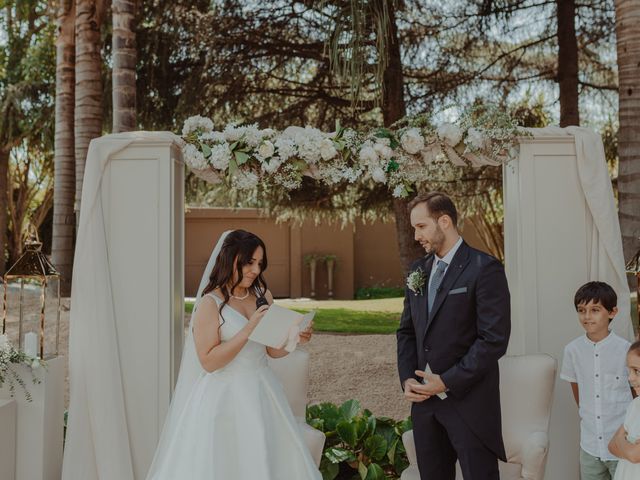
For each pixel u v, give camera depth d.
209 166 3.77
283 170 3.71
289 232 15.68
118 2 6.34
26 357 3.30
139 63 8.34
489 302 2.70
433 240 2.84
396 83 7.94
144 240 3.70
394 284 16.20
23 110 10.61
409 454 3.17
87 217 3.61
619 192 4.76
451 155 3.76
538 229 3.75
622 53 4.75
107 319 3.57
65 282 8.08
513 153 3.74
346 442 3.75
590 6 8.63
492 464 2.78
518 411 3.23
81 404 3.50
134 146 3.71
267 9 8.09
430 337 2.83
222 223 15.52
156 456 3.02
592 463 3.02
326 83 9.02
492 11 8.45
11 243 17.06
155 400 3.64
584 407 3.05
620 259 3.67
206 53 8.23
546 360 3.26
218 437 2.76
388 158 3.68
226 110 8.85
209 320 2.80
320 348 7.04
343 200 9.95
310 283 15.63
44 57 10.38
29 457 3.36
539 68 9.18
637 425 2.53
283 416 2.90
